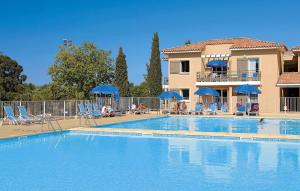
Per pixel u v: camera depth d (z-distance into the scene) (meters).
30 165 11.68
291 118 29.97
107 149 14.91
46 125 22.03
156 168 11.21
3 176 10.17
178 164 11.84
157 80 51.34
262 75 37.22
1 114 24.83
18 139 16.84
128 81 52.00
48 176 10.17
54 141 17.14
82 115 27.70
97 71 48.72
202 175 10.28
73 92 45.16
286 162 12.15
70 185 9.21
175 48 41.09
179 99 35.75
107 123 24.31
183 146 15.64
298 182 9.51
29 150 14.62
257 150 14.52
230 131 22.31
